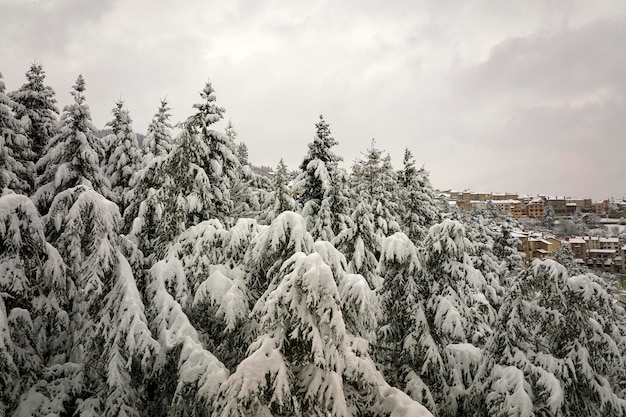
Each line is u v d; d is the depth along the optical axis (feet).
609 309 35.60
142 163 71.92
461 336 37.24
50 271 27.45
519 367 33.99
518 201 449.06
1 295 24.49
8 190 36.50
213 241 35.19
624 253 280.10
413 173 71.00
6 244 25.26
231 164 45.96
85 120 57.06
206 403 23.30
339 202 62.13
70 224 28.86
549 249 238.07
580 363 33.53
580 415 32.94
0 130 50.78
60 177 51.13
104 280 29.71
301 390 21.33
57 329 28.76
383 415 23.99
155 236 42.83
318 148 64.03
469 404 37.73
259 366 20.12
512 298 36.70
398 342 41.88
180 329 28.27
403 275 40.98
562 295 34.63
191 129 41.06
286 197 52.42
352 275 25.57
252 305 30.78
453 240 40.83
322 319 20.62
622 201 499.92
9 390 24.32
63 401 25.91
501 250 96.73
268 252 26.73
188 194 39.99
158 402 28.78
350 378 24.02
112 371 25.95
